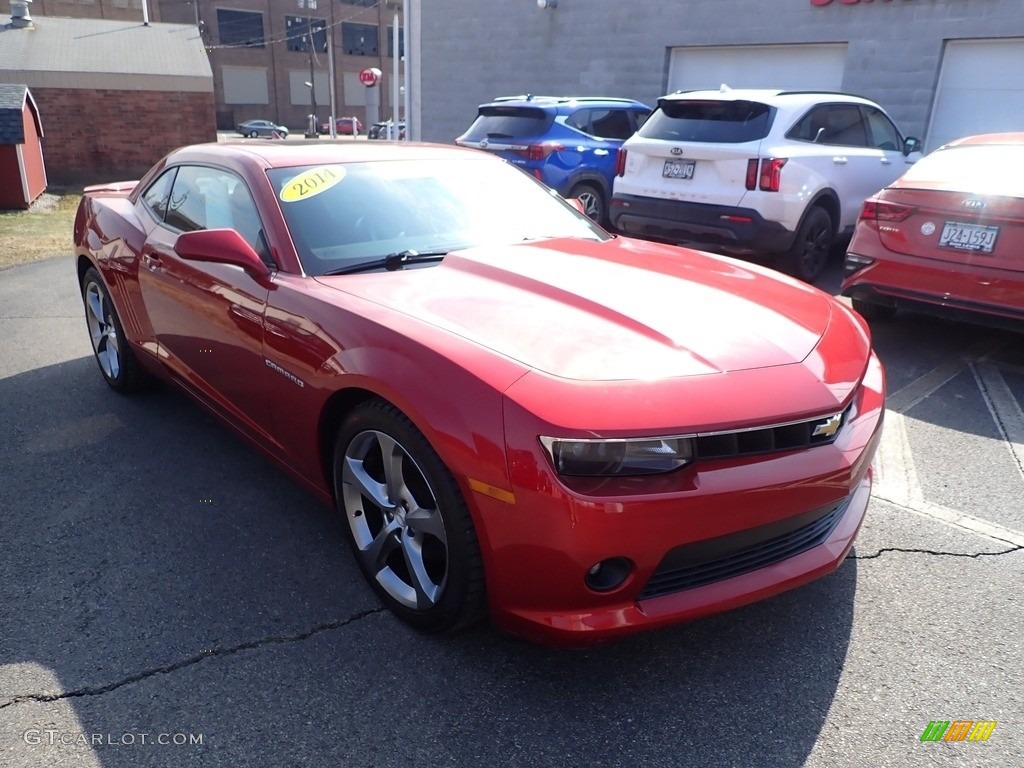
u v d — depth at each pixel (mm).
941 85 10383
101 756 1940
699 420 2002
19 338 5570
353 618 2504
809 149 6801
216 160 3465
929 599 2645
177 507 3174
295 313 2656
